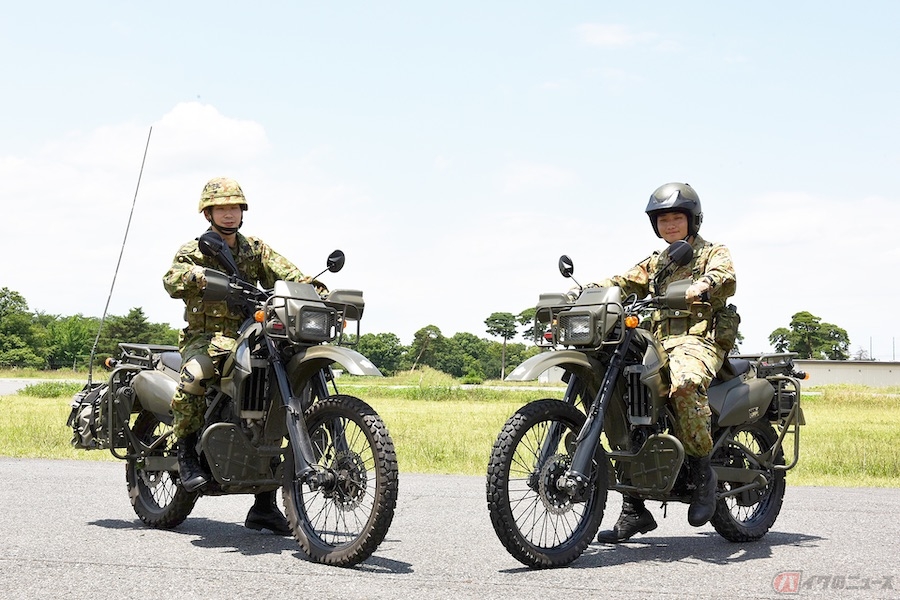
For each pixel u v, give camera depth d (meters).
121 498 7.47
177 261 5.79
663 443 5.22
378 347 128.50
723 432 5.88
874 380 79.19
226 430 5.45
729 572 4.90
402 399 39.12
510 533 4.88
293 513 5.16
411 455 12.09
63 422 17.11
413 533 6.07
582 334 5.21
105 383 6.62
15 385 48.12
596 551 5.61
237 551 5.32
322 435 5.36
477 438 15.64
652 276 5.95
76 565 4.77
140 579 4.47
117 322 84.25
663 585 4.55
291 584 4.42
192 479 5.61
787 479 10.19
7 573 4.55
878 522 6.80
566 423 5.21
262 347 5.60
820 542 5.96
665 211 5.78
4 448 11.81
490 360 136.62
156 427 6.60
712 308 5.66
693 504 5.36
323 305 5.43
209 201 5.86
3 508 6.77
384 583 4.49
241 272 6.00
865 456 12.41
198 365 5.62
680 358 5.43
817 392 56.12
